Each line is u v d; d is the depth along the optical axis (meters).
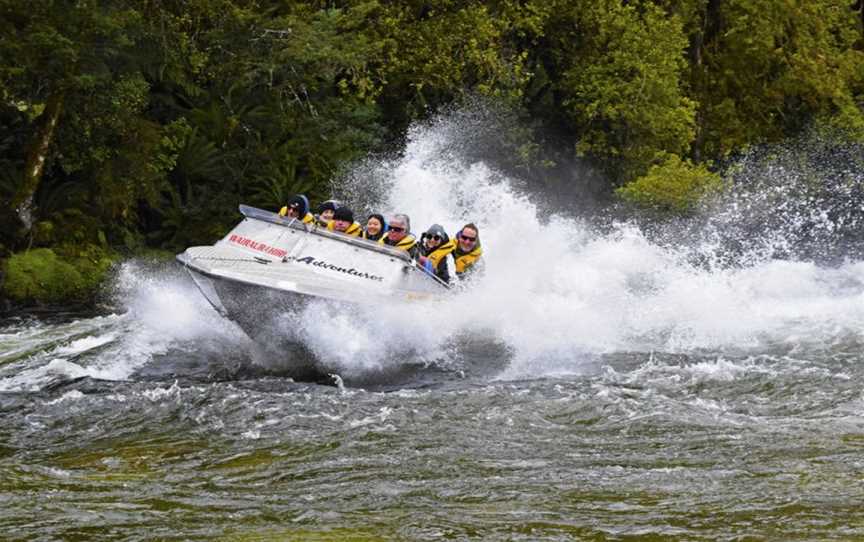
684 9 70.75
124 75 47.75
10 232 47.47
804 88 73.50
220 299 29.42
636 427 24.23
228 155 54.84
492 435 23.66
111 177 49.72
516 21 62.78
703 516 18.23
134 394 27.30
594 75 64.62
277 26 52.34
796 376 29.00
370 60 57.88
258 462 21.75
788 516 18.20
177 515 18.28
